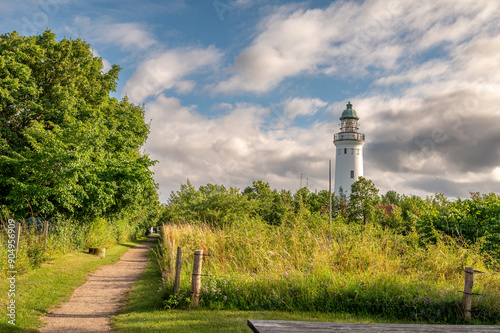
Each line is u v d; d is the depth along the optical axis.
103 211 23.86
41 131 19.41
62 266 13.84
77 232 20.08
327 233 12.46
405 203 50.66
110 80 30.02
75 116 23.73
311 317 7.21
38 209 19.39
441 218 13.38
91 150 20.94
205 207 25.23
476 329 2.58
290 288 8.34
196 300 8.15
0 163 18.95
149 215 49.28
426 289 8.02
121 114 31.48
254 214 25.20
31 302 8.41
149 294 9.76
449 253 10.60
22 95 23.22
